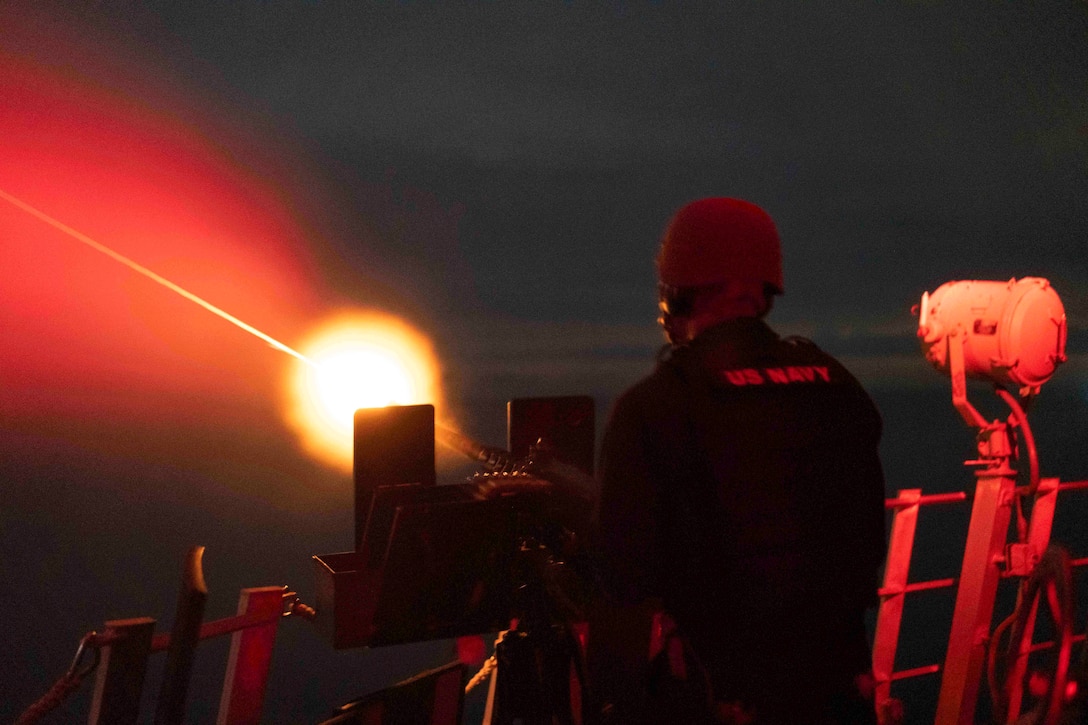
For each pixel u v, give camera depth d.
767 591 1.86
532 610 2.47
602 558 1.92
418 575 2.35
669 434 1.90
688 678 1.90
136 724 2.16
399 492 2.43
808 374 2.02
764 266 2.05
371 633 2.40
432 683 2.72
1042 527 3.88
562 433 2.86
